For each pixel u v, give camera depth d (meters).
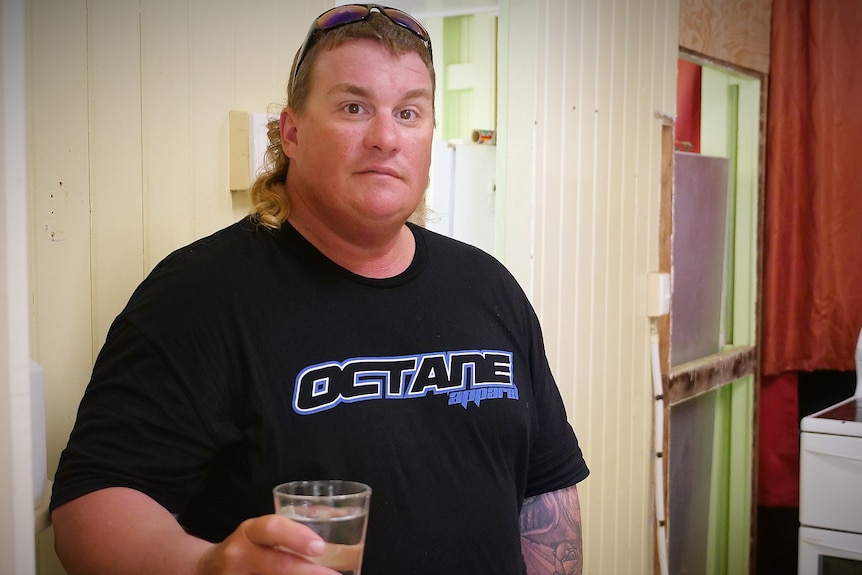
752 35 3.20
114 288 1.29
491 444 1.16
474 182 2.44
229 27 1.44
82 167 1.23
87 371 1.26
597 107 2.34
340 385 1.06
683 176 2.89
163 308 1.00
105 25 1.25
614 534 2.52
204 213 1.42
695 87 3.39
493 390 1.17
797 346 3.38
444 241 1.27
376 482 1.05
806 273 3.34
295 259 1.09
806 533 2.37
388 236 1.11
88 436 0.94
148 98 1.32
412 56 1.09
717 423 3.33
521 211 2.08
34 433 1.01
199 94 1.39
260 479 1.01
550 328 2.17
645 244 2.66
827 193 3.26
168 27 1.34
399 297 1.14
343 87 1.05
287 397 1.02
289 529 0.71
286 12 1.55
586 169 2.30
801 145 3.32
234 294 1.03
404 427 1.08
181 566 0.82
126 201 1.29
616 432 2.52
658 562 2.76
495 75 3.06
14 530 0.67
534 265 2.09
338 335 1.08
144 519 0.89
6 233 0.66
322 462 1.02
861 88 3.19
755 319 3.37
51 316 1.20
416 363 1.11
